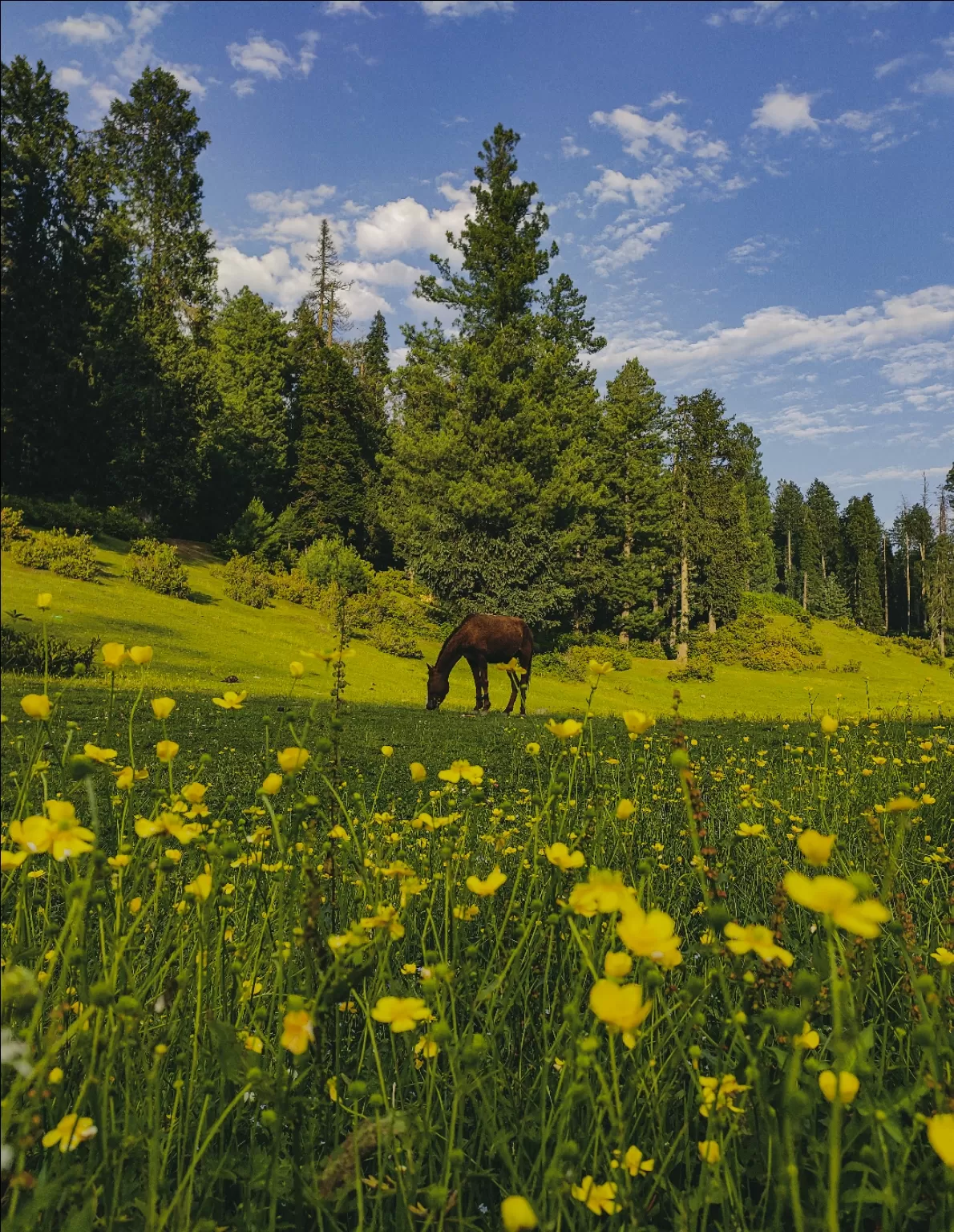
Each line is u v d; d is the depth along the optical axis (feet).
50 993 4.86
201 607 85.35
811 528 277.64
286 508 146.20
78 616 66.95
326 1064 4.81
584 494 116.78
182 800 5.68
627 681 106.01
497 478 109.60
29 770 4.92
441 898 7.38
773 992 4.86
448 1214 3.82
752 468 260.21
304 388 158.61
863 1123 3.75
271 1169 3.50
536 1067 5.00
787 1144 3.01
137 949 4.72
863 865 9.41
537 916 5.27
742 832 7.28
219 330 150.51
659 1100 4.10
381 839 7.69
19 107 112.88
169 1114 4.36
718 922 3.77
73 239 111.96
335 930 5.41
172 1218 3.59
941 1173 3.75
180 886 6.50
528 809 10.62
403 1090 4.93
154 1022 4.64
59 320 109.29
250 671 64.13
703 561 168.66
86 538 86.53
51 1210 3.40
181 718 33.22
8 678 40.29
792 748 21.35
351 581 114.21
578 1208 3.52
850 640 199.11
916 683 136.36
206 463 125.08
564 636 126.52
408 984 5.75
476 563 110.93
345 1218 4.16
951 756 19.16
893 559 276.82
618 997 2.86
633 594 140.77
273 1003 4.89
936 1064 3.44
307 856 5.46
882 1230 3.44
